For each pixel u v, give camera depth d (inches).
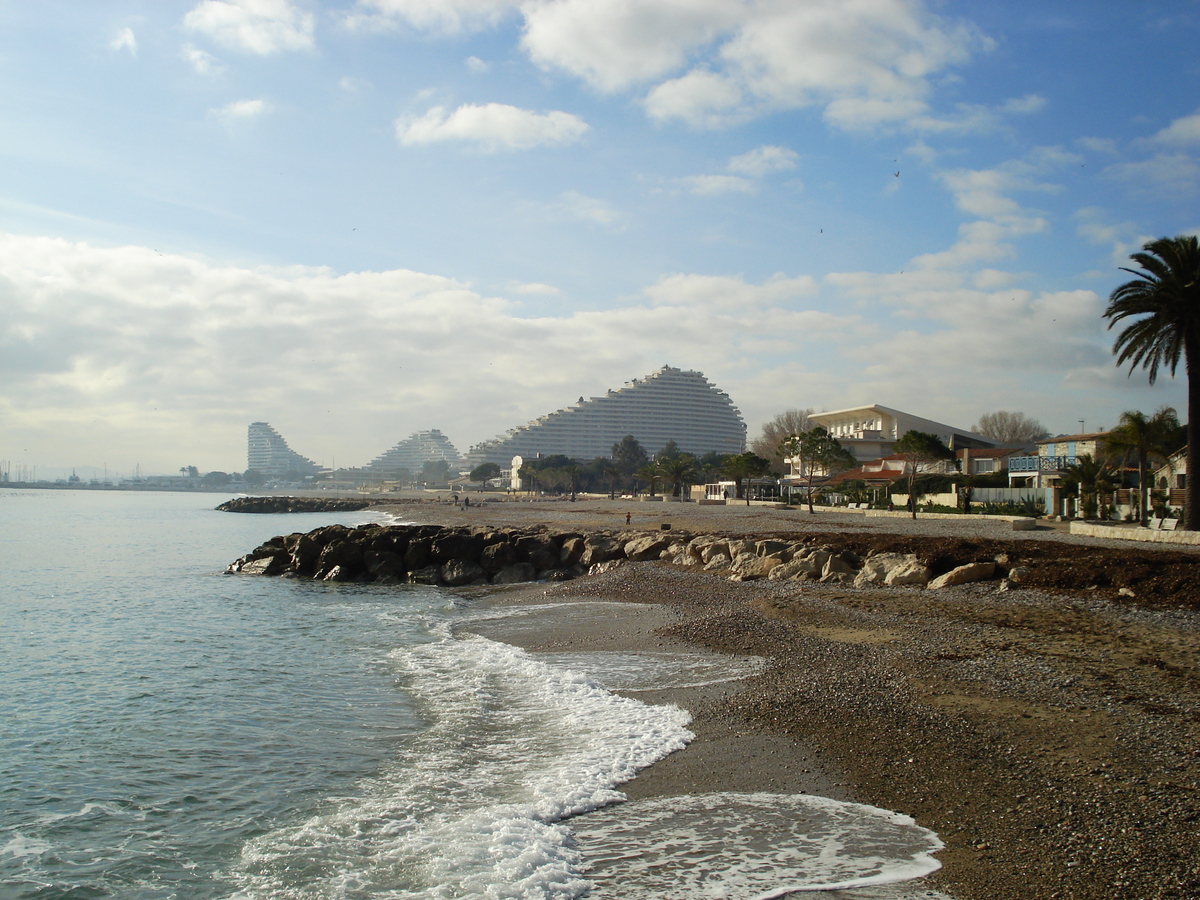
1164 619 799.7
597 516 3223.4
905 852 355.3
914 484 2469.2
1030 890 312.7
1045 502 2314.2
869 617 924.0
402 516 4739.2
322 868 377.7
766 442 6653.5
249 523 4613.7
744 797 428.5
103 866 397.7
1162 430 1753.2
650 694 655.1
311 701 693.3
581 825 406.3
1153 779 410.9
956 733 498.6
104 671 834.8
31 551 2586.1
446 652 892.0
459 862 372.8
